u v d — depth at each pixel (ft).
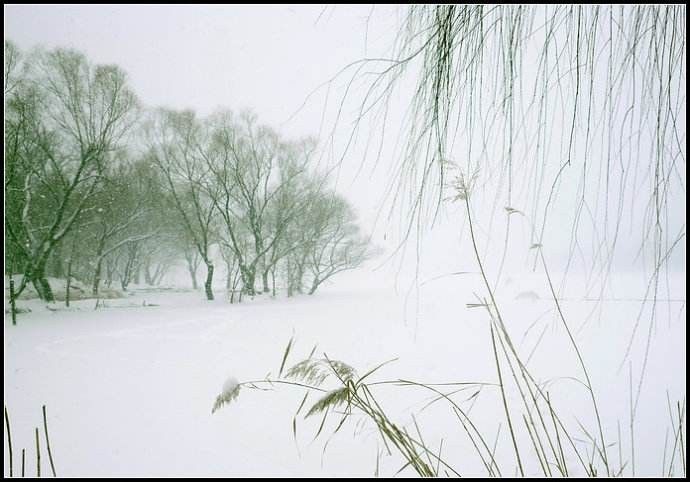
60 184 53.01
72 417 11.94
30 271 41.73
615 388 11.56
